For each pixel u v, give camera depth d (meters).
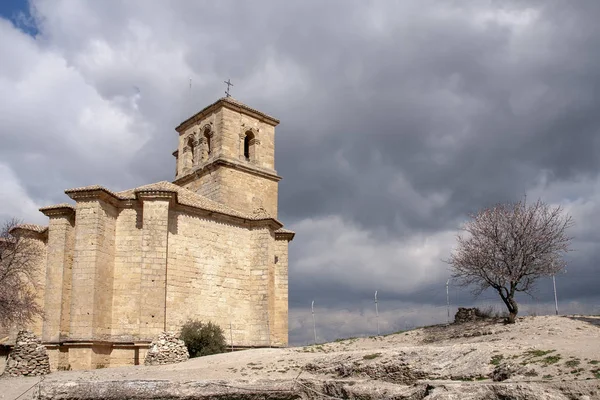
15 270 35.28
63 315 34.72
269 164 52.53
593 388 17.02
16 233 38.88
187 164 53.41
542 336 29.50
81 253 34.31
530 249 35.88
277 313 43.38
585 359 19.53
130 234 36.56
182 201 38.44
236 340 39.34
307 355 29.36
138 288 35.72
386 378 23.38
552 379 18.39
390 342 36.91
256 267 41.34
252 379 24.59
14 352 29.30
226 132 49.81
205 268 38.75
